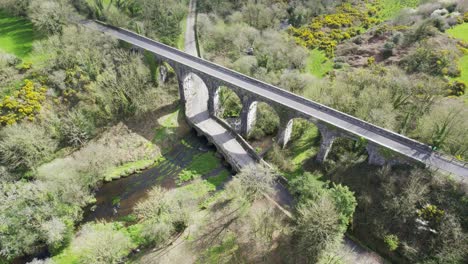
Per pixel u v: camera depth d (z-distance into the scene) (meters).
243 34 85.38
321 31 88.25
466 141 46.16
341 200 38.97
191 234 46.31
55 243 42.41
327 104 58.12
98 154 57.62
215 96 63.84
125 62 68.88
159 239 44.28
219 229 46.81
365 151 51.88
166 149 62.22
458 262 36.34
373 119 51.59
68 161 54.69
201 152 61.62
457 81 58.28
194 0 106.94
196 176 56.44
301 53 76.56
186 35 90.00
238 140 60.53
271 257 42.78
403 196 42.03
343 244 40.97
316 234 36.50
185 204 50.81
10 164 51.78
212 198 51.91
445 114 47.50
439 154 44.44
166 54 67.12
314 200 40.38
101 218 49.22
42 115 58.41
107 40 70.69
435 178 41.97
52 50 65.62
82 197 49.66
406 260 39.84
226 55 84.06
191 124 65.50
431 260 37.94
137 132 64.94
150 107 69.06
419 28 73.75
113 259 40.12
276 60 77.56
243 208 48.97
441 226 38.94
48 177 48.97
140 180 55.97
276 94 55.81
